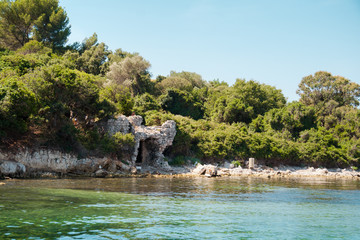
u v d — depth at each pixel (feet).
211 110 341.82
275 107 369.09
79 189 98.99
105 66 318.04
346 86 404.36
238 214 69.82
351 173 261.44
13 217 58.23
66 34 326.65
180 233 52.75
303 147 284.41
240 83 368.48
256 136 267.80
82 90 166.20
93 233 50.44
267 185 139.74
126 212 67.05
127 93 228.22
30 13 305.94
